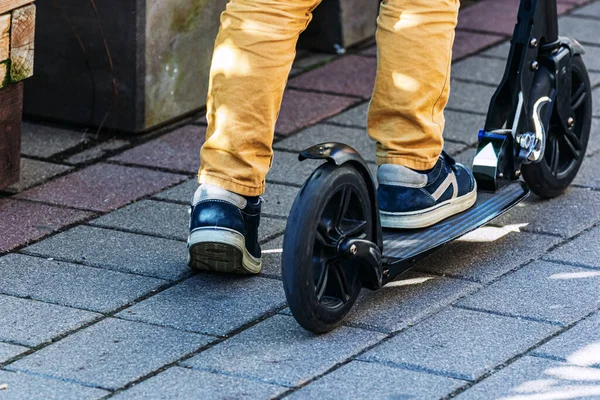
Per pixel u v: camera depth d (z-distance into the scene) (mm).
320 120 5668
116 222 4445
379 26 3740
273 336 3547
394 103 3770
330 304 3537
